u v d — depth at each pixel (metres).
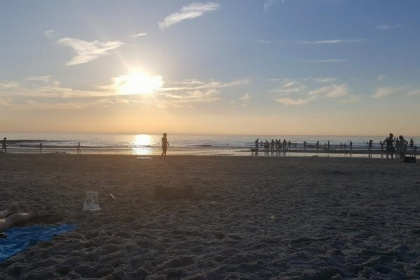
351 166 26.42
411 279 5.57
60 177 18.36
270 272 5.71
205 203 11.55
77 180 17.17
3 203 11.27
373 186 15.95
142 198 12.39
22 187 14.60
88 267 5.70
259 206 11.21
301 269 5.89
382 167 25.69
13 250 6.61
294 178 18.78
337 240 7.50
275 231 8.27
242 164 27.66
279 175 20.17
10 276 5.52
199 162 29.19
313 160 32.72
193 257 6.34
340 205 11.54
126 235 7.62
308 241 7.46
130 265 5.92
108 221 9.03
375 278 5.48
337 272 5.75
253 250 6.84
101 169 22.78
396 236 7.93
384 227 8.78
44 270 5.54
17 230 7.96
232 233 8.03
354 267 6.02
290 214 10.12
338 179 18.48
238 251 6.75
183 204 11.35
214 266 5.97
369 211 10.66
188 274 5.60
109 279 5.25
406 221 9.39
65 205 11.05
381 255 6.54
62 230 7.98
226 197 12.73
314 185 16.11
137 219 9.23
